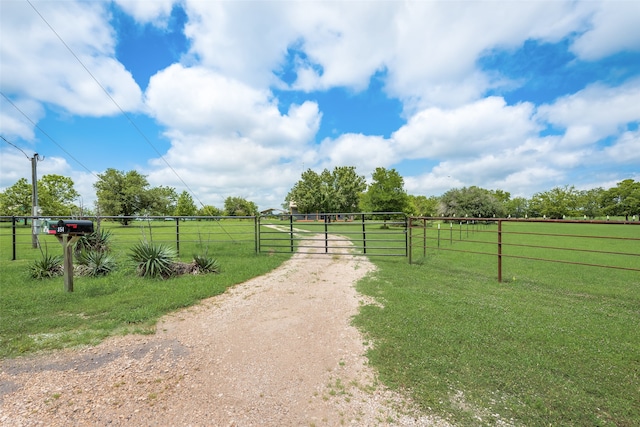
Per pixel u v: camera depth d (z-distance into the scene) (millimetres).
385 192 27453
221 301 4926
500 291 5352
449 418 2109
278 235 18156
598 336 3371
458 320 3883
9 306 4387
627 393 2346
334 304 4738
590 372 2641
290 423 2094
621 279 6426
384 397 2369
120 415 2152
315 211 44250
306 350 3189
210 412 2203
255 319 4117
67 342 3334
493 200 37250
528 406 2217
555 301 4742
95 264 6609
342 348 3219
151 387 2514
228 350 3199
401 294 5094
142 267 6324
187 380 2623
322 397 2383
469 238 16719
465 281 6109
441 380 2555
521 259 9055
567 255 10500
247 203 55938
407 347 3146
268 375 2709
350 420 2119
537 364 2771
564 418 2092
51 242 14242
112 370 2771
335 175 47906
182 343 3363
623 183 52250
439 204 38781
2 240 15445
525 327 3613
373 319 3975
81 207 9133
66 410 2195
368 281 6160
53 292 5059
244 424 2080
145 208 38219
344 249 11766
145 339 3457
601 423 2031
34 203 12414
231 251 10547
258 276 6797
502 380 2531
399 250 11531
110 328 3721
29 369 2771
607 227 31422
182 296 4930
